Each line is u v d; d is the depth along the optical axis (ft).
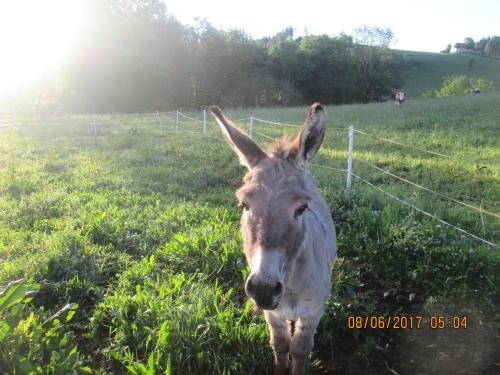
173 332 5.61
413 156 16.55
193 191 13.44
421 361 5.90
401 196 11.12
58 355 4.89
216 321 5.97
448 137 19.52
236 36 91.61
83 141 22.94
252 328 5.92
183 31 79.66
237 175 15.17
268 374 5.71
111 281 7.50
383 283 7.57
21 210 10.50
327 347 6.32
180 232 9.27
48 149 19.36
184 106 77.51
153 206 11.49
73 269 7.42
